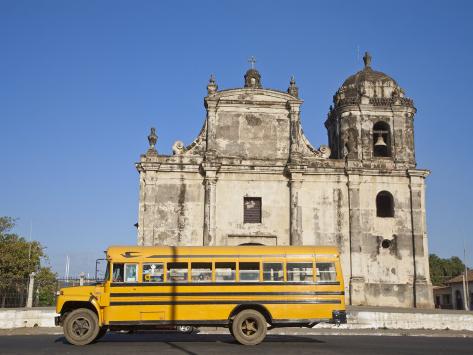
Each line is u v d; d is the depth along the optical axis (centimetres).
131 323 1927
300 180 3834
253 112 3988
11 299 3325
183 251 2000
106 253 1997
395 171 3903
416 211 3853
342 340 2125
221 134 3931
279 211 3831
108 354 1571
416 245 3797
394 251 3803
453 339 2300
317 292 1992
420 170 3897
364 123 4031
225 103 3966
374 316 2744
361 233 3812
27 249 6456
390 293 3725
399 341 2120
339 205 3856
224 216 3794
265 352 1638
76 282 3312
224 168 3844
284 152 3941
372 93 4147
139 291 1950
